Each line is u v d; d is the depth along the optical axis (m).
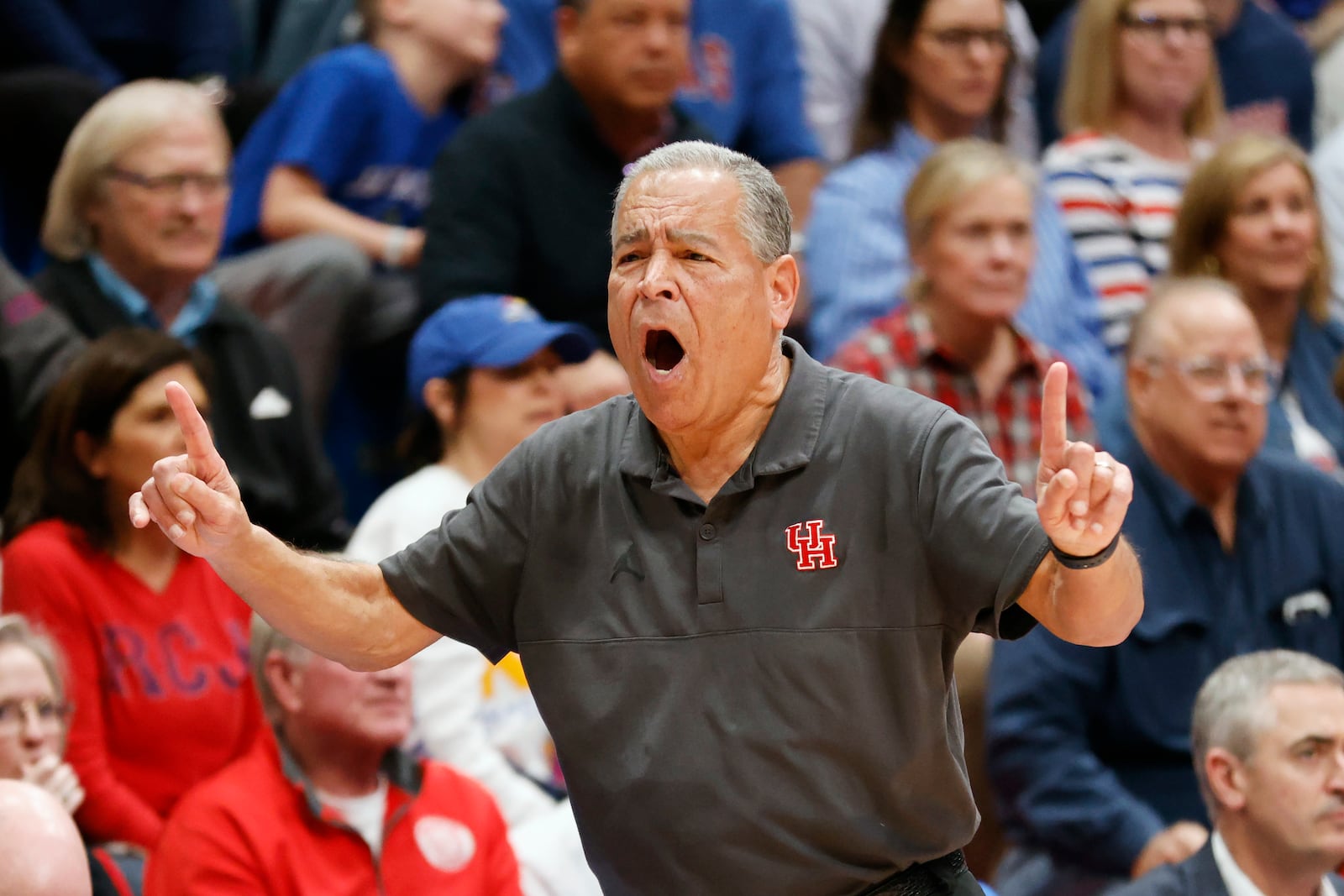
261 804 12.00
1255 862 12.38
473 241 16.94
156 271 15.89
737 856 7.68
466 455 15.16
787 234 7.97
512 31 20.28
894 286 17.69
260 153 19.02
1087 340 18.44
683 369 7.64
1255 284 18.00
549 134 17.27
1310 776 12.13
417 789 12.56
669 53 17.09
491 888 12.57
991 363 16.48
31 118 18.03
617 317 7.79
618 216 7.84
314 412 17.59
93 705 13.13
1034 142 22.16
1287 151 18.05
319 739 12.16
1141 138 19.88
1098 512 6.95
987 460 7.77
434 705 13.71
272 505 15.80
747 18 20.41
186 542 7.54
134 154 15.70
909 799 7.79
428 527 14.52
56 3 19.55
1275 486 15.04
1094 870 13.62
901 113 19.08
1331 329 18.88
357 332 18.02
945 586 7.74
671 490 7.93
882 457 7.84
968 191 16.11
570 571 8.12
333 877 11.98
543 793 13.80
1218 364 14.58
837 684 7.69
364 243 18.48
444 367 15.19
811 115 21.44
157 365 13.75
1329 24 25.89
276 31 21.64
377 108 18.94
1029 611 7.54
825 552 7.79
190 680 13.59
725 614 7.79
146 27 20.48
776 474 7.87
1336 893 12.67
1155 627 14.26
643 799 7.78
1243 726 12.30
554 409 15.29
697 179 7.73
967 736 14.59
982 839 14.57
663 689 7.82
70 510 13.59
